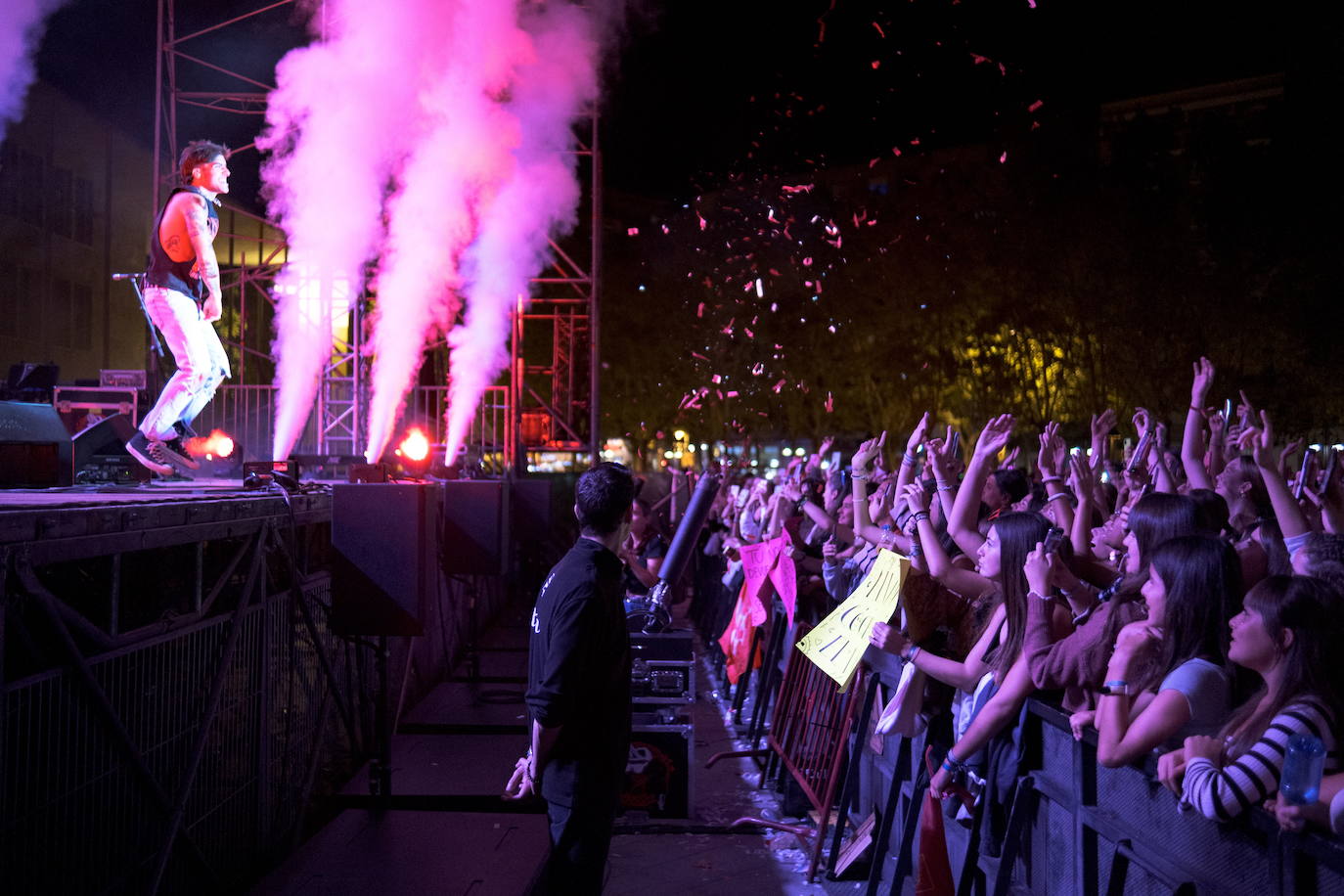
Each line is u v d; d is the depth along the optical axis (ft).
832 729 20.36
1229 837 8.32
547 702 12.09
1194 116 85.05
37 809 10.03
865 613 15.03
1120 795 10.04
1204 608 9.69
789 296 95.25
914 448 19.45
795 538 26.76
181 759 13.23
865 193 90.48
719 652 38.75
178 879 13.39
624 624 12.96
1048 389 86.02
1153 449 19.98
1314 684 8.28
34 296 70.03
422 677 28.37
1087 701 11.21
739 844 20.66
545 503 44.68
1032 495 21.59
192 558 13.62
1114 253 81.92
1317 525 15.67
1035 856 11.98
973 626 14.62
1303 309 75.87
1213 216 79.82
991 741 12.57
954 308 89.30
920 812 15.15
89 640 10.96
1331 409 76.38
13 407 16.56
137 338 83.51
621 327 106.93
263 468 18.53
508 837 16.39
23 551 9.53
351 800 18.69
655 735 21.97
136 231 82.94
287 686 17.57
